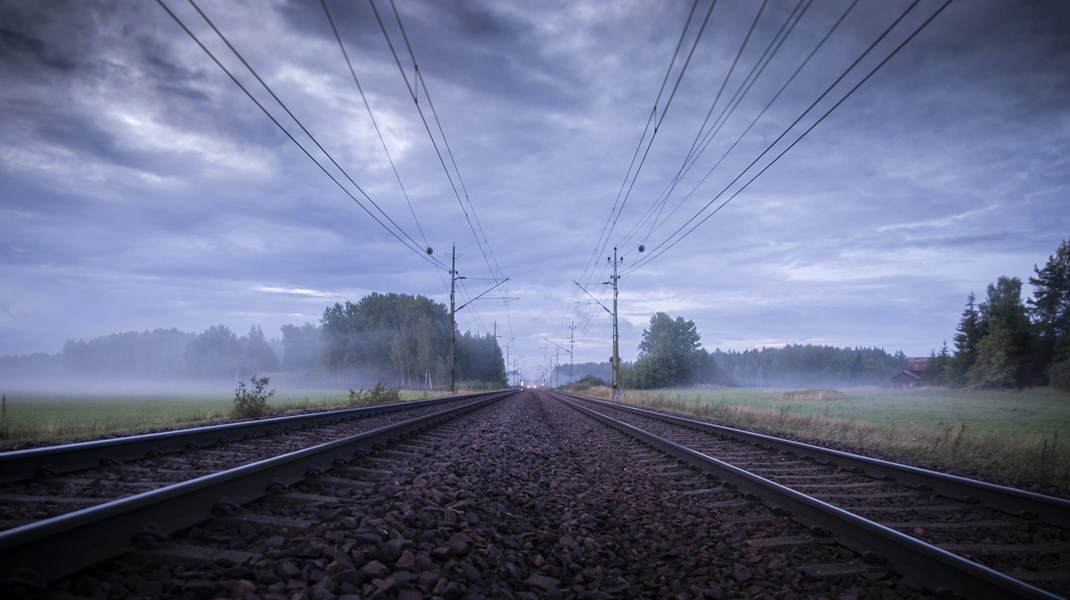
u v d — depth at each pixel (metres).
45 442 8.97
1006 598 3.34
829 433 16.34
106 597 2.88
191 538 3.94
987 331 80.69
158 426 13.30
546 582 3.78
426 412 20.22
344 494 5.66
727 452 11.22
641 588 3.97
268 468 5.48
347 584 3.09
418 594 3.10
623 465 9.58
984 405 41.16
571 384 123.62
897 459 11.14
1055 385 64.19
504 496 6.39
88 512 3.25
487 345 154.38
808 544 4.86
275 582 3.10
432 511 5.00
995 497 6.32
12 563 2.80
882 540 4.38
